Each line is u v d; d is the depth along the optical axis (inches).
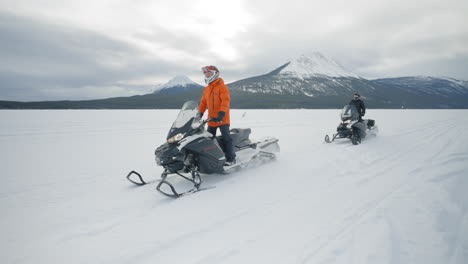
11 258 90.8
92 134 460.8
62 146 336.8
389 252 88.6
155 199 148.2
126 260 88.8
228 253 91.2
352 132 319.9
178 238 103.0
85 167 226.7
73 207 137.9
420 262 83.2
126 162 246.4
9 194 158.6
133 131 509.7
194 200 144.1
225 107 175.3
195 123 168.2
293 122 738.2
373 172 191.8
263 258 87.3
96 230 111.6
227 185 169.0
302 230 106.3
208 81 182.2
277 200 140.8
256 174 193.2
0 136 428.5
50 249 96.7
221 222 116.1
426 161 217.3
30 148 322.3
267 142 238.4
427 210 120.7
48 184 178.1
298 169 205.9
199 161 167.8
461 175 171.0
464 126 541.6
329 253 88.8
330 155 257.4
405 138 369.4
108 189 167.8
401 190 148.8
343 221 113.0
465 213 116.9
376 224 108.7
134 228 112.8
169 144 157.8
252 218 119.3
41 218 124.6
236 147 208.1
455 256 86.0
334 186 162.1
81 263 87.8
